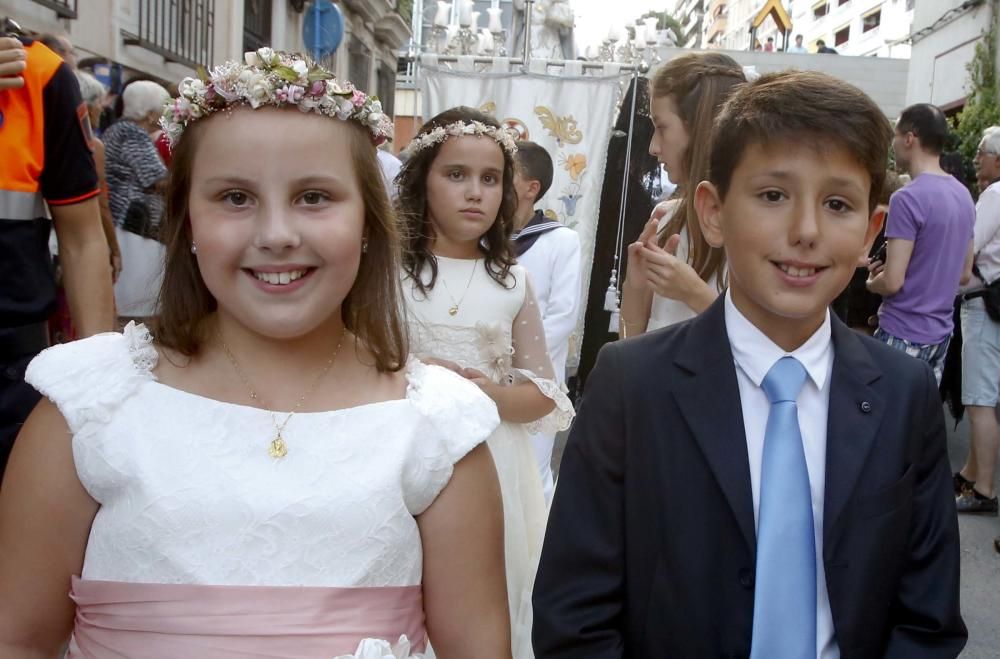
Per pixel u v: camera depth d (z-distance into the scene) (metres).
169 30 9.36
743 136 1.63
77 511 1.42
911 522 1.65
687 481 1.60
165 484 1.36
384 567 1.41
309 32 9.79
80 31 7.69
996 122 14.37
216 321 1.53
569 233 3.76
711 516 1.58
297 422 1.44
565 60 6.07
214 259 1.42
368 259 1.58
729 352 1.66
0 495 1.46
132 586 1.35
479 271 3.03
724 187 1.68
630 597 1.64
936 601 1.60
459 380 1.60
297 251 1.41
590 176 5.88
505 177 3.09
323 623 1.35
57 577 1.43
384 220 1.57
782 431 1.60
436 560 1.52
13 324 2.47
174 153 1.49
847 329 1.73
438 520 1.51
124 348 1.48
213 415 1.42
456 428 1.51
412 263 2.95
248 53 1.44
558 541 1.70
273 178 1.40
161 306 1.53
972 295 5.14
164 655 1.33
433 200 2.98
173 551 1.34
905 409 1.64
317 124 1.43
